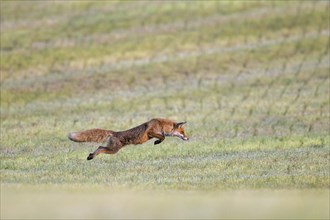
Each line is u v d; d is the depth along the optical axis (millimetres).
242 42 83875
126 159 51656
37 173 48500
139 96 69125
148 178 47000
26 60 78938
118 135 39625
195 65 77562
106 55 80625
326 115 62875
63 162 51125
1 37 85250
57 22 90000
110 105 66500
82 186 44656
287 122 61062
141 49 82250
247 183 45594
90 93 70188
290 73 74875
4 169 49719
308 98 67562
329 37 84188
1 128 60094
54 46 82875
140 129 39750
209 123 60906
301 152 53188
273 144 55344
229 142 55844
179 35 85812
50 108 65938
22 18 91312
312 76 73812
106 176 47625
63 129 59531
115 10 93688
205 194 42438
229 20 89625
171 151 53438
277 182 45812
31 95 69625
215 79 73812
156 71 76125
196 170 48938
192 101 67375
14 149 54531
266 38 84625
